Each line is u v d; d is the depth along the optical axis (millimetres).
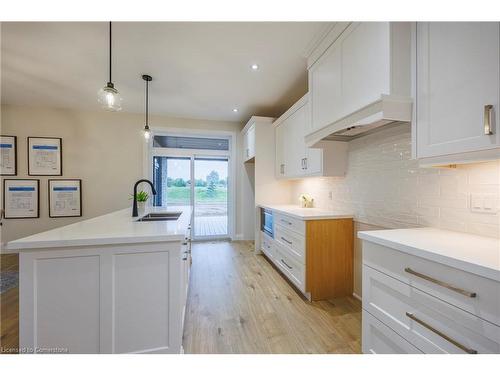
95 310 1257
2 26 1889
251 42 2117
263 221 3736
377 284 1279
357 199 2303
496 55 931
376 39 1413
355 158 2322
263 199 3842
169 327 1343
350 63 1646
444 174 1497
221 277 2844
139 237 1284
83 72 2688
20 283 1165
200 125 4566
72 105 3811
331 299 2297
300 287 2314
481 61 983
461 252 964
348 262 2357
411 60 1329
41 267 1196
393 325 1167
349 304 2201
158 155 4500
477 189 1312
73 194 3990
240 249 4098
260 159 3834
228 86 3057
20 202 3797
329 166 2402
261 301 2254
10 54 2324
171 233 1361
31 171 3828
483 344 811
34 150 3836
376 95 1410
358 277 2311
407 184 1764
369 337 1328
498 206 1218
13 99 3549
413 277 1065
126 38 2051
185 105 3797
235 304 2195
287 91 3225
